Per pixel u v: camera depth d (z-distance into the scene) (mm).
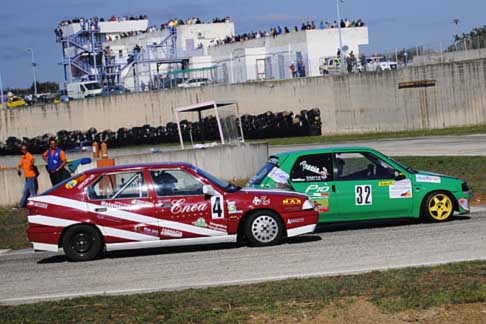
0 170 30422
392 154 44469
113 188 16812
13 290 13812
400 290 10969
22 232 23344
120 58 100625
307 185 18344
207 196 16719
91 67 98188
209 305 10938
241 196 16766
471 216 19656
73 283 14055
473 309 9805
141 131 77750
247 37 87438
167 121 77312
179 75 85688
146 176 16875
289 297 11055
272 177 18484
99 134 79562
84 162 30406
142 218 16594
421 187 18656
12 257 18672
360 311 9984
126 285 13430
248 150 34062
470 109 66438
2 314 11273
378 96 69812
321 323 9688
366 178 18516
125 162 31938
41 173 30781
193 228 16609
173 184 16844
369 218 18516
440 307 9938
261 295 11352
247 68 81312
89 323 10375
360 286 11453
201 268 14609
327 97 71750
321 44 80438
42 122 81750
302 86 72562
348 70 73125
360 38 82250
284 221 16766
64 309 11367
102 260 16656
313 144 60094
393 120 69312
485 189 26328
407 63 72125
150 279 13844
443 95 67125
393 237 16812
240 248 16844
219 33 101125
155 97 77625
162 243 16625
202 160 32656
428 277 11789
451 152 42188
